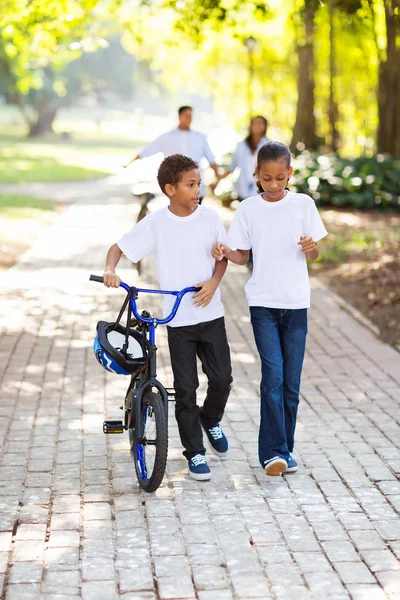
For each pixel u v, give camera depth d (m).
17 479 5.94
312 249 5.66
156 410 5.59
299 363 6.01
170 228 5.83
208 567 4.68
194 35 16.28
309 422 7.25
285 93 40.25
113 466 6.21
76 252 17.17
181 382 5.91
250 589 4.43
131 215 24.36
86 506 5.49
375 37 20.28
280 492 5.74
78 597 4.35
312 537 5.06
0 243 17.73
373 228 20.17
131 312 5.86
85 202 28.27
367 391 8.17
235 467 6.20
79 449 6.56
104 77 85.81
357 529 5.18
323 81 35.97
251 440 6.79
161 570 4.64
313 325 11.08
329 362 9.26
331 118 28.91
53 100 84.94
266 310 5.93
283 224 5.82
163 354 9.58
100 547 4.90
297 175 24.48
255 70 39.16
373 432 7.00
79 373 8.77
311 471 6.13
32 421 7.23
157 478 5.53
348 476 6.04
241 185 13.66
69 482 5.89
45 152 59.16
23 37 21.88
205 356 6.02
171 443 6.74
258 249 5.88
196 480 5.93
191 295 5.85
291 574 4.60
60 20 19.66
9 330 10.61
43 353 9.57
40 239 18.98
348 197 23.77
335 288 13.59
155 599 4.34
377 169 24.08
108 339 5.77
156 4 18.41
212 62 40.41
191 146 12.80
